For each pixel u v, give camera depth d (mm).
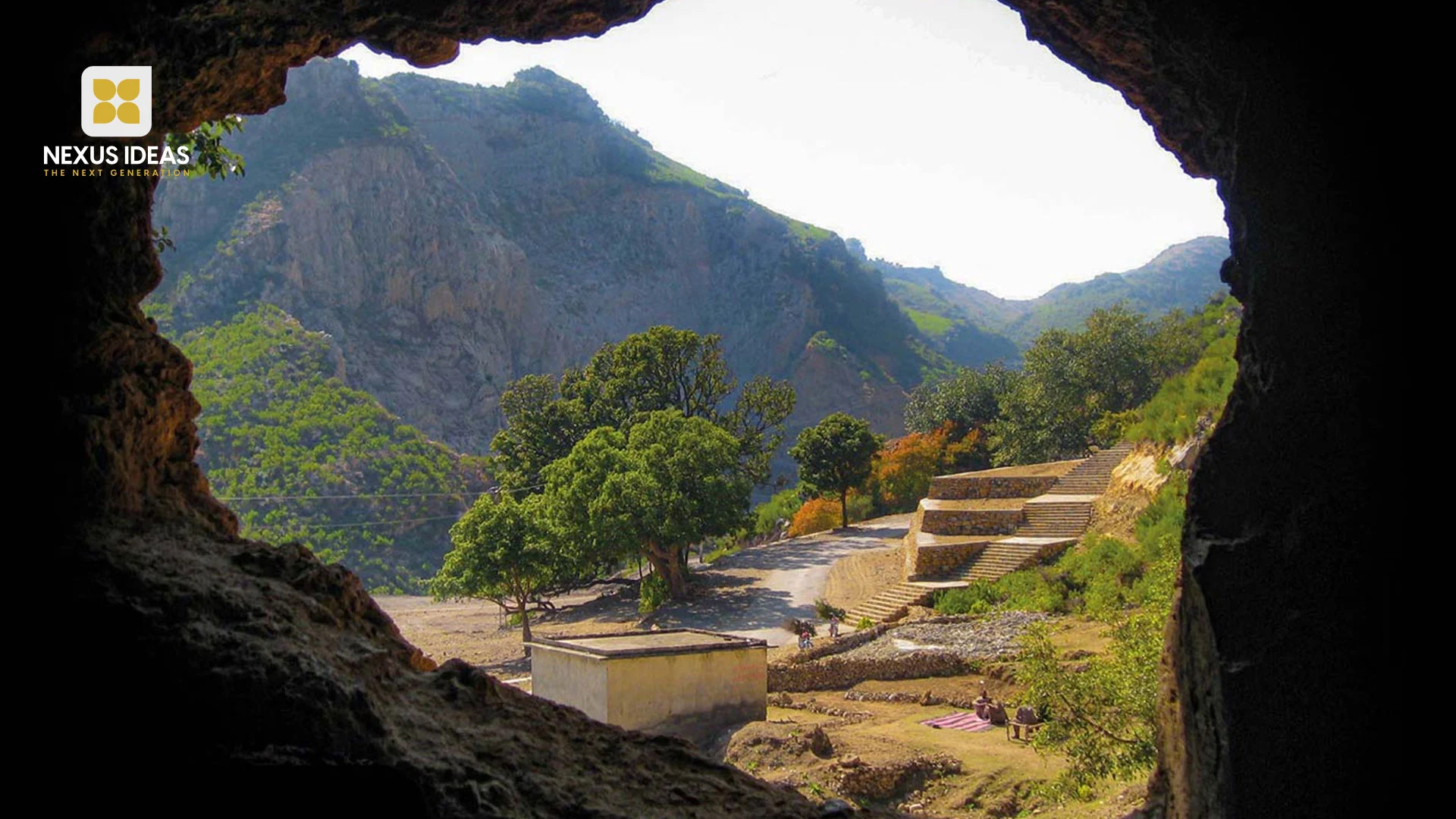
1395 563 5176
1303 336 5492
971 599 29766
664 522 38719
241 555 5777
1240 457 5590
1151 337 53000
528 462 55656
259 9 6250
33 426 5160
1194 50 6168
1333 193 5520
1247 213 5773
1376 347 5344
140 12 5750
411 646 6348
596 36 7121
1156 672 11984
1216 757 5371
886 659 25266
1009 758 17000
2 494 5016
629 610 42000
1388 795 5000
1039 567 30203
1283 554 5355
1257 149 5754
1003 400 57844
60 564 4965
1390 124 5426
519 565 37219
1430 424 5250
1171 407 30828
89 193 5629
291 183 114188
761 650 20438
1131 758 11930
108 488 5438
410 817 4668
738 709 20062
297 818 4559
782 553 48812
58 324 5359
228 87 6723
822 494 57031
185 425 6406
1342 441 5332
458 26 6711
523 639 38469
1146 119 7355
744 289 164875
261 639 4977
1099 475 36281
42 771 4625
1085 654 20797
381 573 63188
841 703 23672
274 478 67062
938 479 40562
